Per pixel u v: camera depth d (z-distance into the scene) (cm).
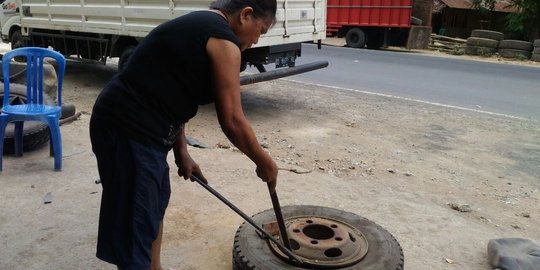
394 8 1669
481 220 400
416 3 1798
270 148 568
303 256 253
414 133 657
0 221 339
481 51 1677
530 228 389
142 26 728
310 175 459
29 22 970
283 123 680
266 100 815
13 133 466
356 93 891
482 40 1673
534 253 308
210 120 688
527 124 713
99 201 377
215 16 203
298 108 766
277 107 769
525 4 1792
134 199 209
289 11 709
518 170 533
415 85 981
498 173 522
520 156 577
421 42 1728
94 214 355
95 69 1091
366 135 640
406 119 724
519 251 313
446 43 1816
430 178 497
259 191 411
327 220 290
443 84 1001
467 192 465
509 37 1917
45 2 911
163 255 306
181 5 666
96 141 216
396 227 360
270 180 224
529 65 1419
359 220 302
